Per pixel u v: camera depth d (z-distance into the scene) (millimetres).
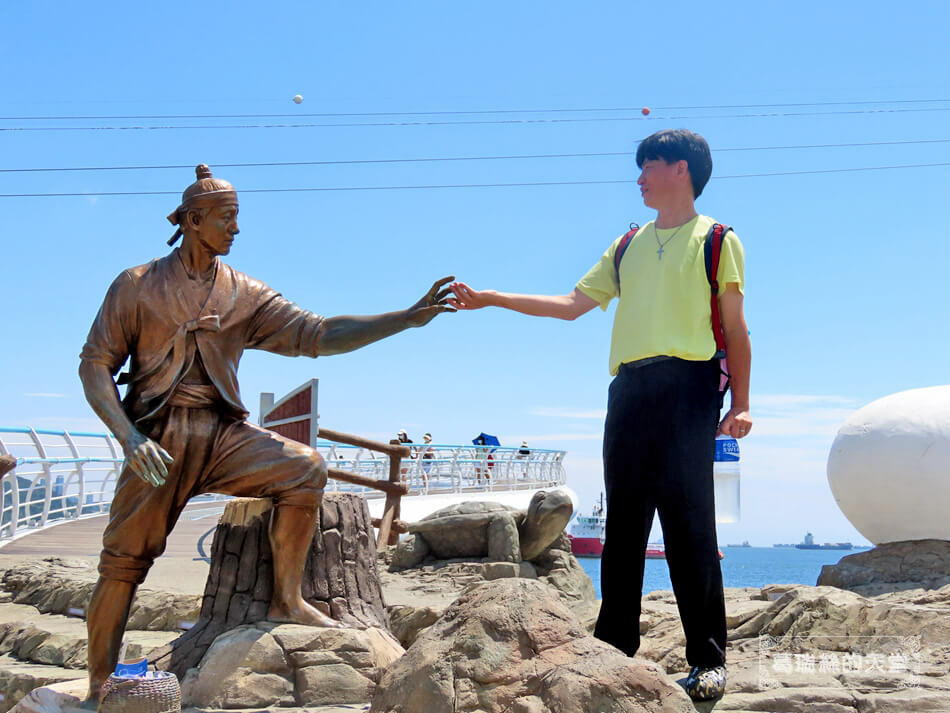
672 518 4035
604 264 4648
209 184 4805
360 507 5637
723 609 4035
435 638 3418
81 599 8172
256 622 4879
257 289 5066
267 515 5176
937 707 3740
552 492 10156
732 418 4207
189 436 4734
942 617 4730
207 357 4824
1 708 6020
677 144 4383
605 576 4230
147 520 4684
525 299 4691
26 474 15328
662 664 4855
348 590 5344
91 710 4426
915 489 7277
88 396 4629
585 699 3076
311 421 9367
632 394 4191
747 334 4211
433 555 10328
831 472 8000
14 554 12211
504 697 3186
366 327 4996
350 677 4586
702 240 4223
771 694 4000
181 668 4816
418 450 21484
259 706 4434
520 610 3393
